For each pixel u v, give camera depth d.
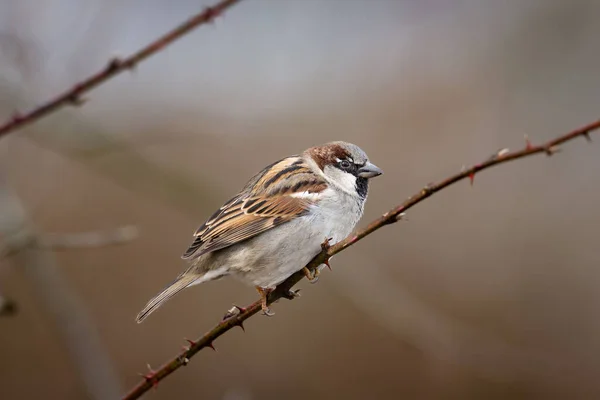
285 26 15.49
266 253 7.37
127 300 13.15
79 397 12.45
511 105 15.52
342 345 13.23
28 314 12.71
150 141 10.72
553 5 16.06
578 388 12.49
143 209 13.55
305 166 7.83
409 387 12.95
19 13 8.97
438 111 15.43
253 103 14.63
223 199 10.66
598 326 13.43
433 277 13.85
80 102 5.09
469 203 14.62
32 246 7.32
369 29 16.11
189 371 13.05
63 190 13.25
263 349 13.27
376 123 15.12
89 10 9.70
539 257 14.09
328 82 15.68
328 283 10.27
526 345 13.43
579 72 15.69
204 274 7.38
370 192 14.47
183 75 14.77
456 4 16.17
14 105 9.00
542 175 14.91
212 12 5.02
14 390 12.47
